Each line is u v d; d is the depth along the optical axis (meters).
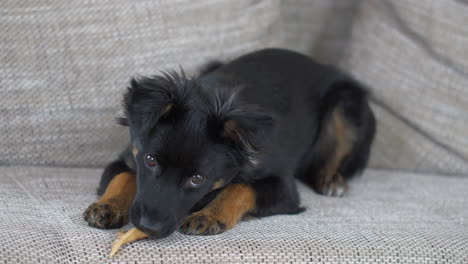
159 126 0.93
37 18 1.15
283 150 1.07
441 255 0.95
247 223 1.00
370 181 1.25
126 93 0.97
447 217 1.07
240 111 0.94
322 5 1.42
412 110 1.30
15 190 1.02
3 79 1.14
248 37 1.30
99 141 1.20
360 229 0.99
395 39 1.32
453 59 1.28
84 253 0.89
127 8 1.20
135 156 0.97
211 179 0.95
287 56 1.20
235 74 1.10
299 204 1.08
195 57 1.25
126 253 0.89
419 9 1.29
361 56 1.36
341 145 1.23
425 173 1.31
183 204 0.93
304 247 0.93
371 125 1.24
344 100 1.22
